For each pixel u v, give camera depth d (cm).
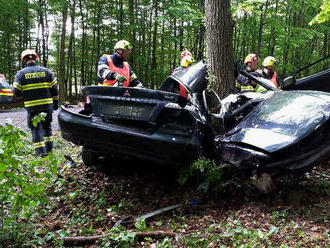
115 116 454
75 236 370
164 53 2356
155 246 328
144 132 442
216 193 455
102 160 562
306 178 494
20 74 703
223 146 441
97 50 2530
